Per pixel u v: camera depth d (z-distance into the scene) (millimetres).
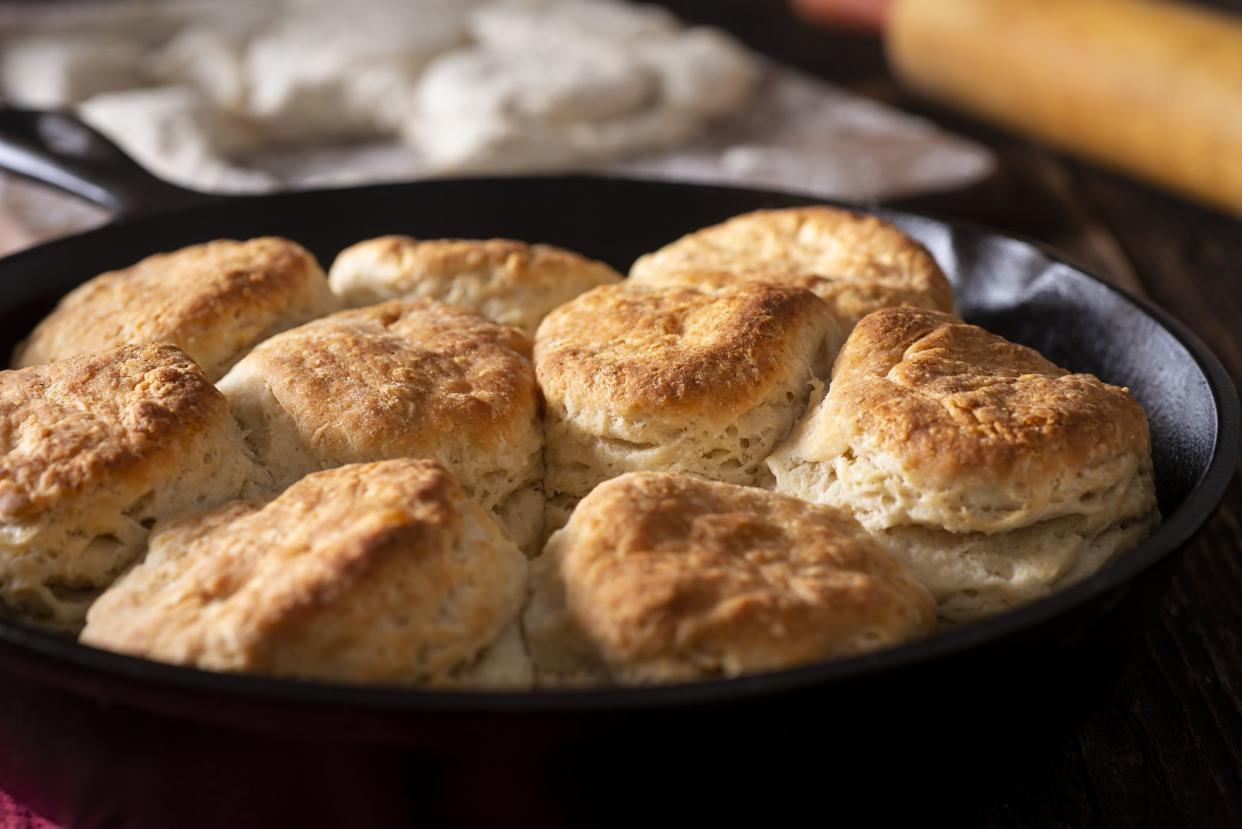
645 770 317
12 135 518
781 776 323
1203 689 419
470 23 917
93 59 847
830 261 452
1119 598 335
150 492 366
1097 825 382
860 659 314
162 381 378
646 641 328
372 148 812
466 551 342
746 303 403
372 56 806
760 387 389
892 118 822
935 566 368
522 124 743
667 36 890
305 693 305
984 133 924
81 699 319
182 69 849
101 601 347
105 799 339
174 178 727
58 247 466
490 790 319
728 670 328
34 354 428
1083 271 459
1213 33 765
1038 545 368
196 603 333
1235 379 590
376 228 512
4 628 317
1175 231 748
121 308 427
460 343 403
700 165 749
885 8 963
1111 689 377
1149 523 379
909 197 713
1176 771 395
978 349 396
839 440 377
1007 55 834
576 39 869
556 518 394
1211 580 458
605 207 518
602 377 389
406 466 353
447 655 333
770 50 1124
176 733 319
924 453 365
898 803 339
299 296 433
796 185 712
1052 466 364
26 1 1058
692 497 357
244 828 333
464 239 517
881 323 399
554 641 341
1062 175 831
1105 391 383
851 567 346
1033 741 351
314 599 323
